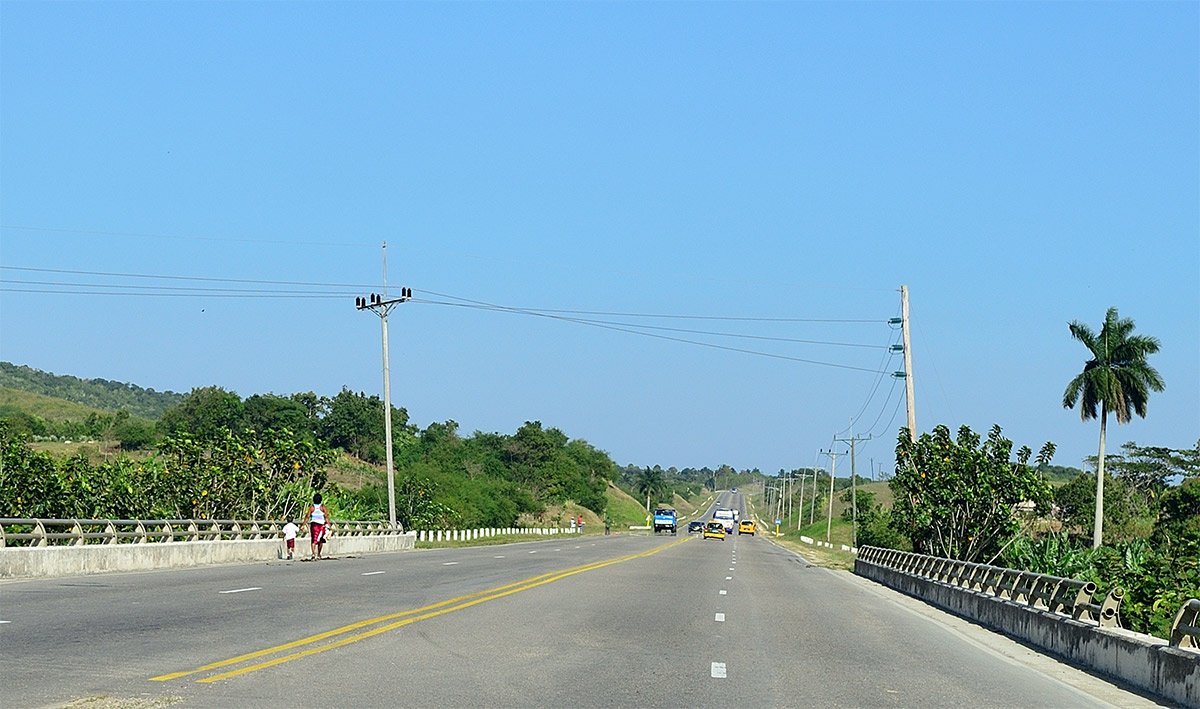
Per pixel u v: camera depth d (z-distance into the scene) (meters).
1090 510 84.38
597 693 13.36
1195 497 70.44
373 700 12.03
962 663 18.95
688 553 67.25
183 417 123.88
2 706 10.98
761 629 22.61
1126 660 17.38
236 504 56.81
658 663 16.42
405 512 90.25
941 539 47.94
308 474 61.00
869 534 88.06
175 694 11.91
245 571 34.03
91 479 49.41
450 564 42.03
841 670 16.91
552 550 64.31
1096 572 32.16
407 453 146.12
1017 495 47.19
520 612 22.94
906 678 16.48
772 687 14.73
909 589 39.56
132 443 116.75
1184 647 15.80
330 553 50.88
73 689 12.01
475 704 12.09
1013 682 16.84
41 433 119.25
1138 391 74.56
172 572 32.62
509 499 137.12
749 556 70.88
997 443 48.56
